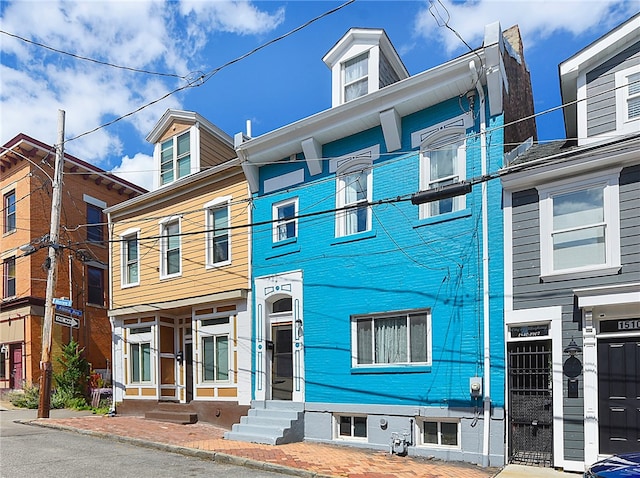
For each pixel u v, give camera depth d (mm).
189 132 16266
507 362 9398
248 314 13383
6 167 22031
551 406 8922
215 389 13898
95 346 22672
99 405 17797
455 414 9672
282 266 12852
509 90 11117
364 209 11828
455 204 10555
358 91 12555
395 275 10945
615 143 8055
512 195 9773
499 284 9617
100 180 23688
